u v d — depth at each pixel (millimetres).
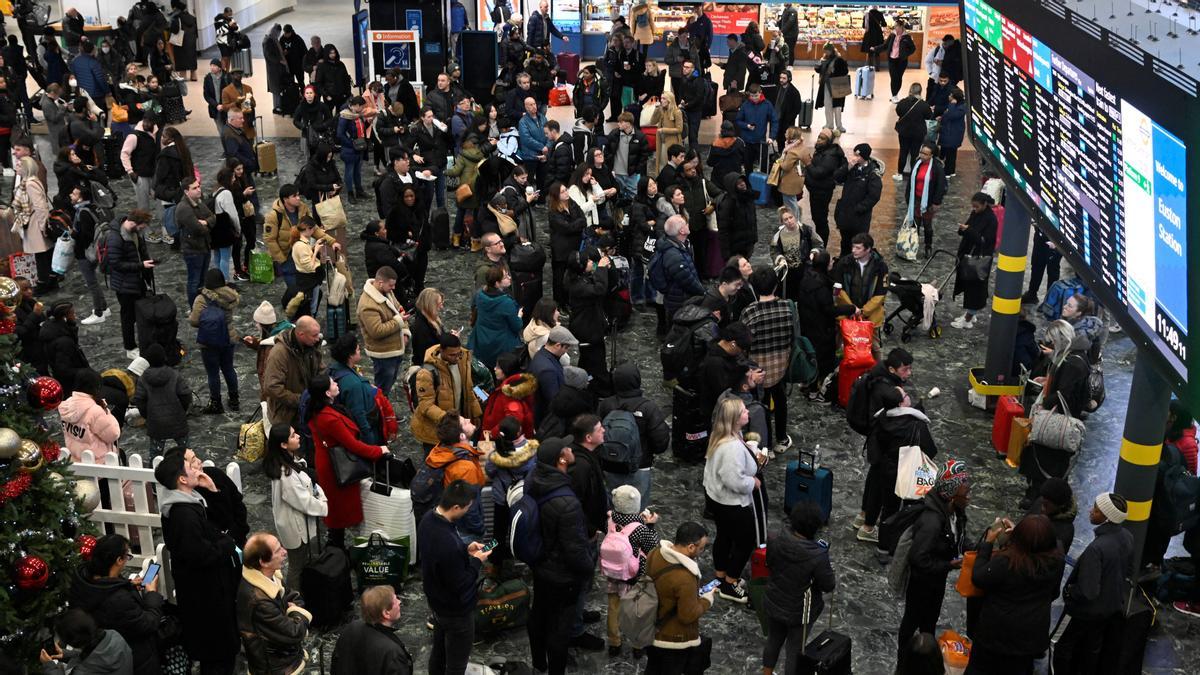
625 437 9898
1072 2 9094
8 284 8039
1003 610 8164
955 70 26875
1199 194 6641
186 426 11672
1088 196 8938
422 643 9484
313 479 10289
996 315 13125
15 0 32625
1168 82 7000
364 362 14523
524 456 9680
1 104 22047
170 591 9539
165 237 18672
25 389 8242
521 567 10391
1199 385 7016
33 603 7773
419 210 15773
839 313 13211
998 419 12375
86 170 17750
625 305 15078
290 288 14203
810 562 8266
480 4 32094
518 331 12695
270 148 21953
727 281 12781
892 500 10227
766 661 8750
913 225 18188
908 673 7223
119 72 28750
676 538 8156
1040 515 8047
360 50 27750
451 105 22453
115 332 15367
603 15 33438
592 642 9352
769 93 26375
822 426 13000
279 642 8188
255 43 36188
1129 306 8273
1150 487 9219
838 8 32281
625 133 19047
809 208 20391
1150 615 8648
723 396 10383
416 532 10156
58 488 8055
